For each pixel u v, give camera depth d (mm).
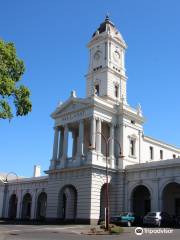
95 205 53312
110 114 61312
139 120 65125
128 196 55812
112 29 73188
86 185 54438
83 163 56344
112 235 32438
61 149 63938
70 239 27656
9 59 28453
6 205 84250
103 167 55719
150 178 53469
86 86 71938
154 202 51875
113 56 71250
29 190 78500
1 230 38219
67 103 62969
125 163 59062
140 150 64000
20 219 76312
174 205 56406
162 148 78188
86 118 59000
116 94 69438
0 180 87125
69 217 61156
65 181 58656
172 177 50438
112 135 60469
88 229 40406
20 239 27109
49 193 61062
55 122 65188
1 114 27141
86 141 64312
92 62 72438
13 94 29188
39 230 39062
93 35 75125
